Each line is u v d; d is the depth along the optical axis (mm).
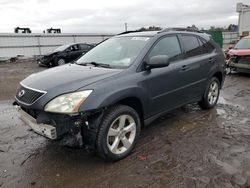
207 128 4816
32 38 25484
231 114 5617
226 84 9039
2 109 6367
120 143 3725
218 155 3773
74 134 3281
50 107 3189
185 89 4879
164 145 4121
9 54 24438
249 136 4445
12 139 4438
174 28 5020
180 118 5355
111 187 3096
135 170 3430
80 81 3438
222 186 3049
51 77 3695
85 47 18734
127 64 3980
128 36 4742
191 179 3197
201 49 5457
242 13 20219
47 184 3170
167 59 3883
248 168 3416
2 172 3426
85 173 3385
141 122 4156
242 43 11391
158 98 4254
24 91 3592
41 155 3859
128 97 3682
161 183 3139
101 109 3379
